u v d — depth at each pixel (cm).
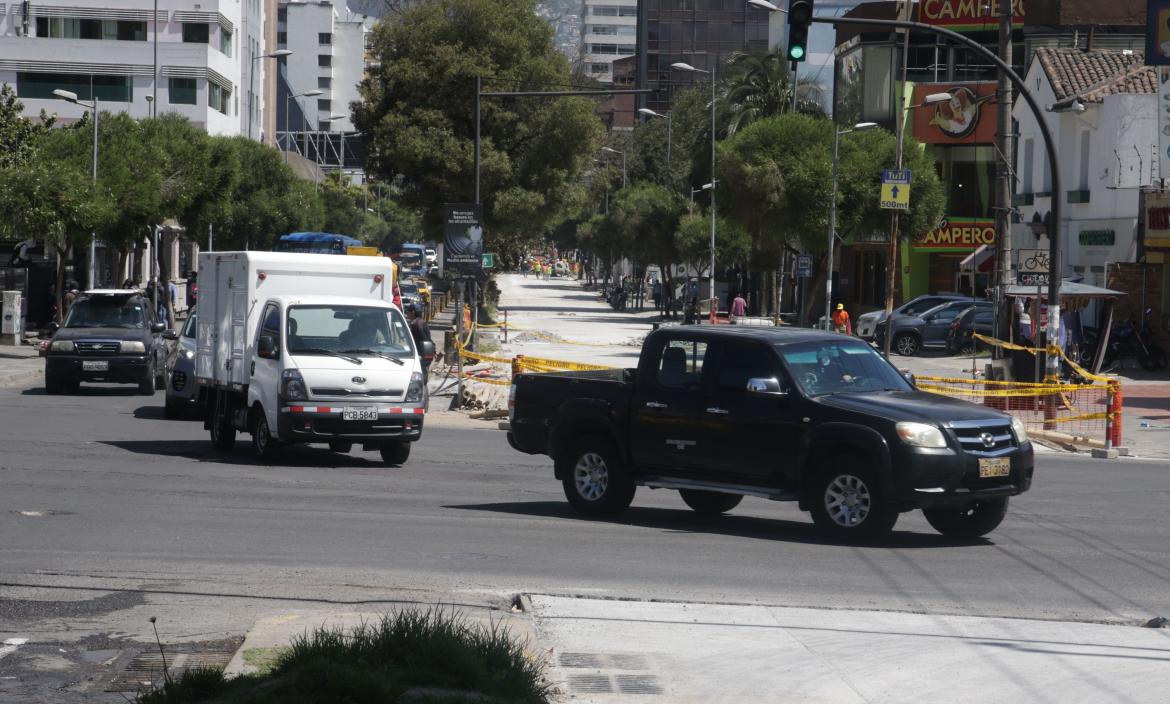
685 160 11044
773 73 8319
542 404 1753
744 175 6091
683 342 1659
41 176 4803
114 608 1105
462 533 1536
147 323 3653
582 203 8288
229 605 1118
